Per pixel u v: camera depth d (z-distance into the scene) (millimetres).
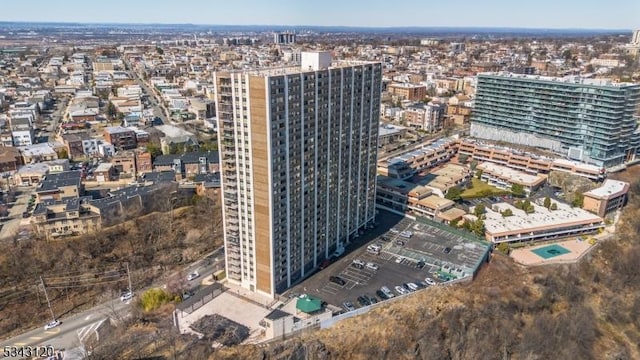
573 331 149000
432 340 140000
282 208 147875
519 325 152375
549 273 177000
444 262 176625
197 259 184250
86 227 187375
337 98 161125
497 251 190875
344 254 182375
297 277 163750
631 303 169375
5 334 140375
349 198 185750
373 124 188500
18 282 161875
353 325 141125
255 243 150625
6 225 193750
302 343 132125
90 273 170250
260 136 136250
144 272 174125
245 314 145625
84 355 128250
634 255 187750
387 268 172250
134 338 134875
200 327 138125
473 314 150625
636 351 150000
